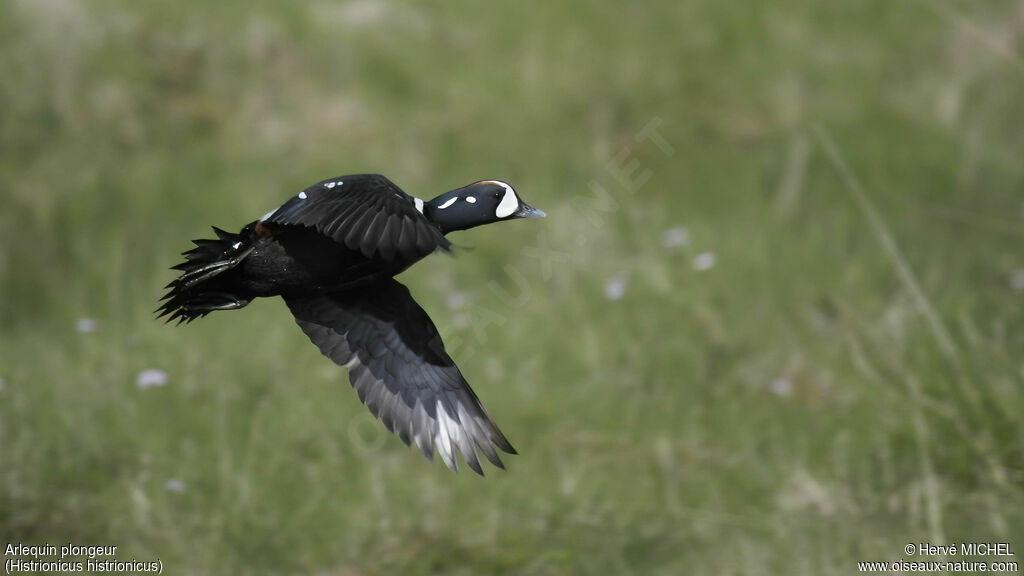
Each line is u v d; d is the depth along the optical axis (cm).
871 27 1923
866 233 1404
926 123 1703
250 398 1079
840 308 1209
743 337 1177
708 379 1108
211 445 1006
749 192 1538
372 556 899
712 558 883
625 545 904
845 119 1714
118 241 1457
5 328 1257
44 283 1368
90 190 1570
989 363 1087
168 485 943
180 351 1163
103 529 912
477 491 970
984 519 900
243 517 927
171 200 1559
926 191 1527
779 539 895
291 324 1223
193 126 1703
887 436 1006
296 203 605
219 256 664
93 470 974
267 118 1719
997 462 952
